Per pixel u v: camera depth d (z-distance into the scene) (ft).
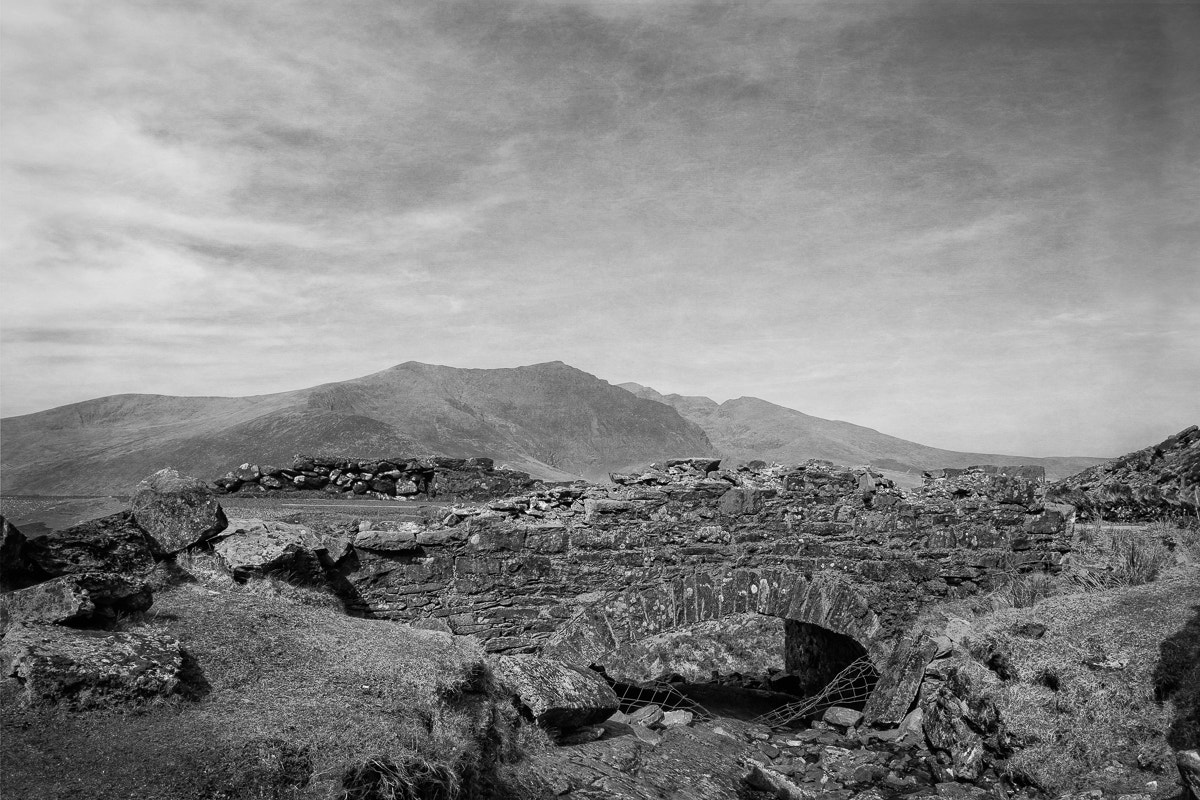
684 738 36.83
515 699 30.58
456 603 41.45
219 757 19.25
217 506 30.63
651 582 44.68
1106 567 46.26
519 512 44.80
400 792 20.40
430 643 28.81
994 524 50.57
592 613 43.34
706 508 46.75
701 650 66.95
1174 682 30.86
